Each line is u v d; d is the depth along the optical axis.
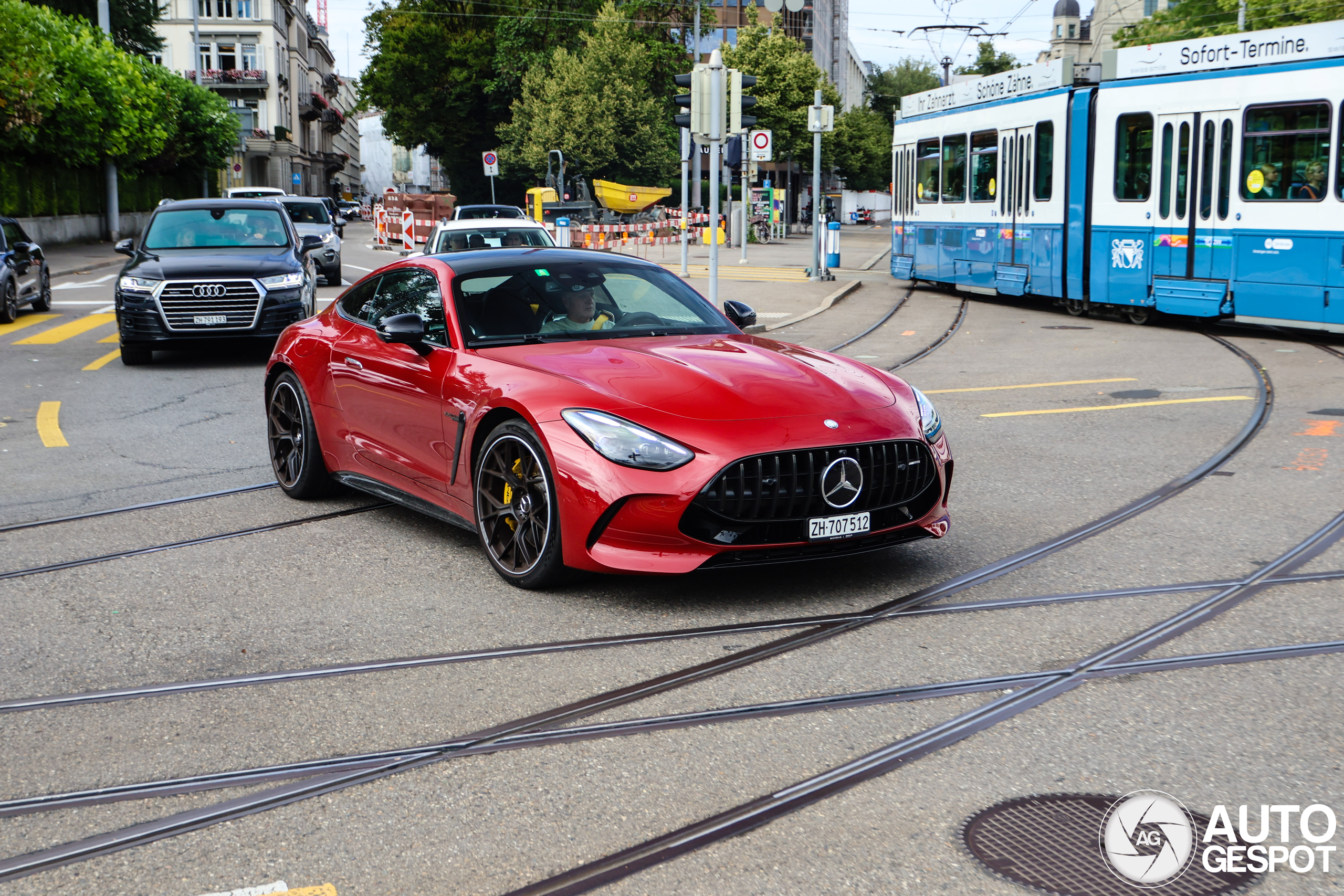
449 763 3.46
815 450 4.73
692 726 3.70
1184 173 15.26
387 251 37.25
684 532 4.63
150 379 12.12
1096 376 11.62
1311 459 7.62
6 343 15.01
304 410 6.77
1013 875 2.79
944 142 21.67
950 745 3.52
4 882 2.85
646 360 5.25
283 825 3.11
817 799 3.19
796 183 77.38
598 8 67.00
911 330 16.23
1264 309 14.29
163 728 3.75
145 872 2.88
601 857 2.91
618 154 63.00
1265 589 5.00
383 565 5.57
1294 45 13.92
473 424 5.28
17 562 5.69
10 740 3.68
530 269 6.13
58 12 38.41
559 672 4.17
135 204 46.88
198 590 5.21
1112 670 4.11
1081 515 6.30
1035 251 18.38
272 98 84.12
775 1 42.81
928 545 5.79
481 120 71.50
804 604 4.89
